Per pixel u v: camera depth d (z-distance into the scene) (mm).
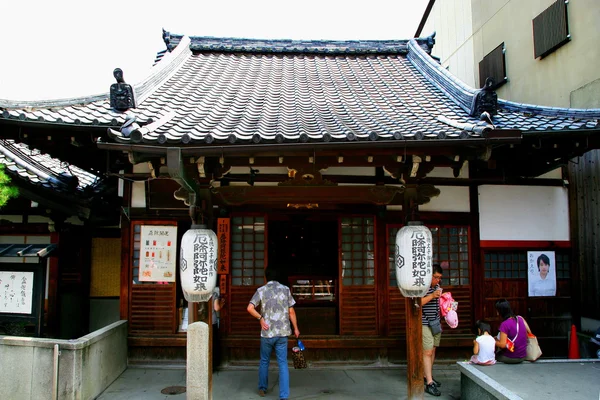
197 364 5176
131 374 7016
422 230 5465
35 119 5598
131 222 7574
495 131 4820
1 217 8117
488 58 11648
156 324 7500
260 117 6156
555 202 8273
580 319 8133
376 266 7664
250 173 6992
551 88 9234
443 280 7805
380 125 5629
